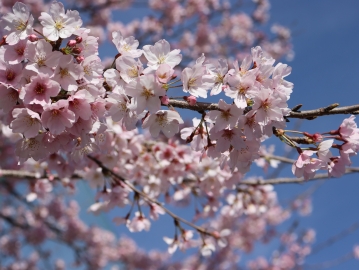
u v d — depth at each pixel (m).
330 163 2.36
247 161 2.39
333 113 2.14
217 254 11.27
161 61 2.21
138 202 3.87
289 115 2.19
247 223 10.73
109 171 3.85
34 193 4.65
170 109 2.25
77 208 11.38
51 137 2.21
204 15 10.41
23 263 11.60
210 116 2.14
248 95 2.11
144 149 4.40
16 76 2.07
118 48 2.32
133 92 2.06
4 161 8.13
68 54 2.07
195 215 4.74
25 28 2.14
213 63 2.33
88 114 2.10
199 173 4.45
